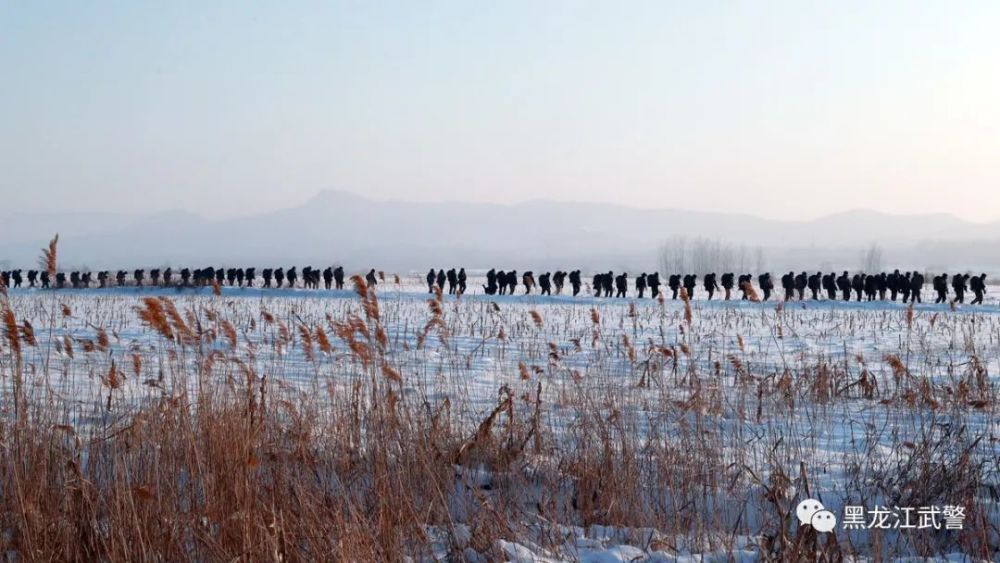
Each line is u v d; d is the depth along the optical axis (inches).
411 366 600.7
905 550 290.2
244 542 247.1
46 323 1139.9
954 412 441.1
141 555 247.4
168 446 309.7
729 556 268.2
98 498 270.5
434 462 332.5
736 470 348.2
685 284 2153.1
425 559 273.3
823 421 460.8
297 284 3009.4
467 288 3034.0
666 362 671.8
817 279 2122.3
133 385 509.7
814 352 853.8
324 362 637.9
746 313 1528.1
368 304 397.7
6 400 347.9
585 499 324.2
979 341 982.4
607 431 357.4
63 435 327.3
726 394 518.3
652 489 330.3
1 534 260.8
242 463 281.7
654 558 272.5
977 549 286.2
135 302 1731.1
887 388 569.9
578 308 1600.6
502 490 327.9
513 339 939.3
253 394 368.8
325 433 360.2
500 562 265.6
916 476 337.1
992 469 355.6
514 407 450.9
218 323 689.0
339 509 272.1
